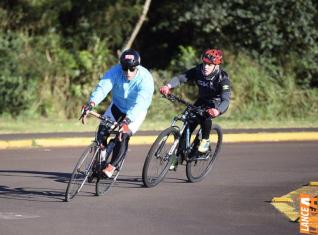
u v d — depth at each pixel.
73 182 18.06
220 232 15.09
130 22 45.31
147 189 20.09
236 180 22.00
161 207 17.66
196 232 15.07
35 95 42.38
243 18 45.94
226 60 46.66
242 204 18.17
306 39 46.75
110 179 19.23
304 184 21.47
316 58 48.50
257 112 44.97
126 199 18.56
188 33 48.22
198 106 20.67
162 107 43.62
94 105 18.20
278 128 37.09
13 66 41.69
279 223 16.00
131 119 18.33
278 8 45.66
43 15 43.62
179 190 20.06
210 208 17.64
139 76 18.67
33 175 22.22
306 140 34.44
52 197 18.62
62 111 43.47
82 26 44.62
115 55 45.84
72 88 44.03
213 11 44.62
